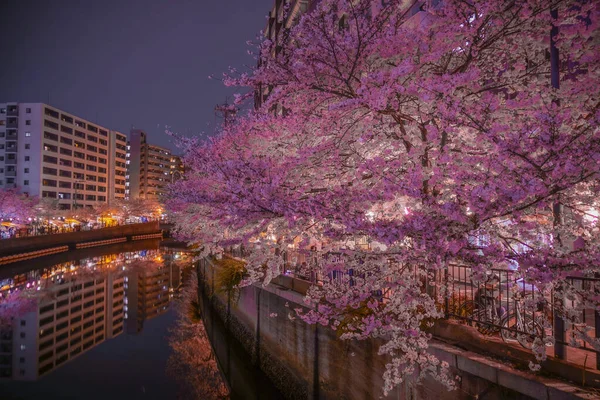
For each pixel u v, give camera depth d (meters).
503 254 5.12
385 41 7.32
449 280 7.62
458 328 6.99
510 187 4.71
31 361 20.33
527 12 6.43
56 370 19.09
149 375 18.31
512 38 7.25
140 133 140.50
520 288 7.78
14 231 58.16
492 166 5.03
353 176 7.32
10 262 47.06
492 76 7.91
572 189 5.37
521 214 5.01
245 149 9.86
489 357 6.26
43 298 32.84
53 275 42.72
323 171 7.43
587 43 6.51
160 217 120.25
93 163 115.00
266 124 9.75
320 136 8.02
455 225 5.11
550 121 4.74
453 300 7.95
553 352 6.12
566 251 5.05
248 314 16.89
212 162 6.96
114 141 125.94
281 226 6.90
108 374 18.53
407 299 6.26
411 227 5.29
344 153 7.79
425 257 5.60
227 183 6.53
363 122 7.46
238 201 6.15
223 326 20.61
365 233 5.55
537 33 6.91
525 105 6.07
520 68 7.44
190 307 31.53
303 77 7.97
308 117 8.53
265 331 14.68
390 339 7.25
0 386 17.02
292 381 12.04
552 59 6.23
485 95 6.05
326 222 6.07
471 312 7.74
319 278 11.22
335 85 8.02
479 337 6.62
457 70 7.75
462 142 6.30
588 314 8.02
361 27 7.39
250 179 6.69
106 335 24.62
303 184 7.52
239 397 15.75
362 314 8.07
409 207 6.45
